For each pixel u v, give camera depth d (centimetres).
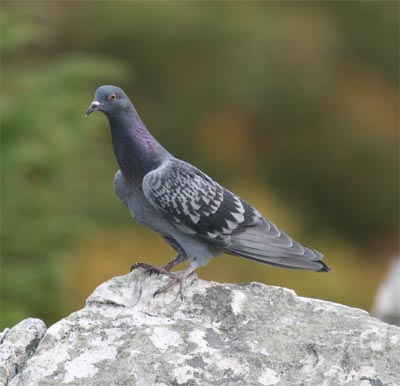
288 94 1925
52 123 1245
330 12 2017
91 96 1423
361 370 504
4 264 1253
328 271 646
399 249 1936
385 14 2030
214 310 564
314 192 1997
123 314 548
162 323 538
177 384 502
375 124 1973
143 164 653
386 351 512
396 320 927
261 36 1914
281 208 1773
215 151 1898
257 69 1900
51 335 530
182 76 1916
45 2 1669
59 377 509
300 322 545
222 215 645
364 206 1983
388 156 1969
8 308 1201
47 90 1270
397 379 499
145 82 1922
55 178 1335
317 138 1970
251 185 1808
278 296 567
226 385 502
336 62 1983
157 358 513
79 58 1345
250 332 538
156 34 1909
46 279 1252
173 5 1930
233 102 1912
